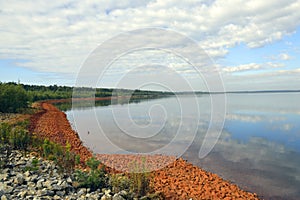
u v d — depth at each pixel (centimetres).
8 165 486
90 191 402
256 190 498
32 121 1198
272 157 733
